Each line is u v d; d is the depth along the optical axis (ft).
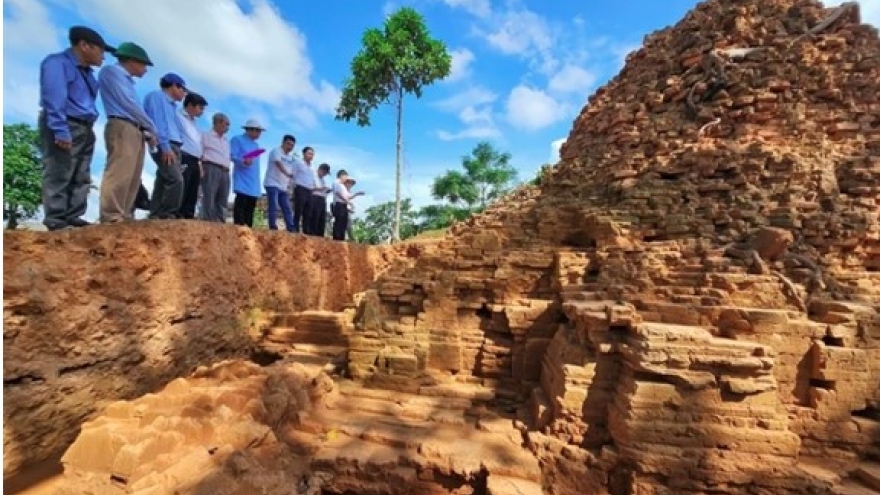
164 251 25.49
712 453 18.62
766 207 27.32
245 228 34.86
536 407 23.67
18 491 16.24
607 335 21.77
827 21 35.47
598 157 39.19
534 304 27.68
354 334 29.14
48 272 18.48
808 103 32.45
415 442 22.15
